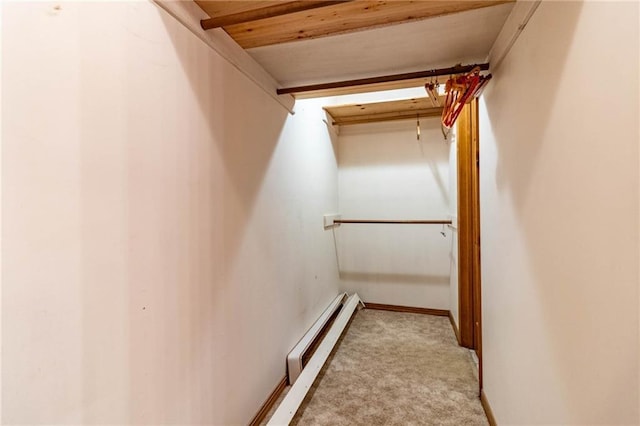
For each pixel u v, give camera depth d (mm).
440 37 1446
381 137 3596
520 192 1170
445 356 2443
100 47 821
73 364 756
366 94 2975
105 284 835
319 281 2910
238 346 1521
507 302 1364
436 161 3416
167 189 1057
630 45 577
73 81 753
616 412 645
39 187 683
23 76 655
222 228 1391
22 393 657
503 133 1378
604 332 678
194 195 1197
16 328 646
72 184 750
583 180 749
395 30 1387
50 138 704
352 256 3721
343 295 3635
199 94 1228
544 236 969
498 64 1448
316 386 2041
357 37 1441
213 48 1312
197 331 1217
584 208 747
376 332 2934
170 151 1071
